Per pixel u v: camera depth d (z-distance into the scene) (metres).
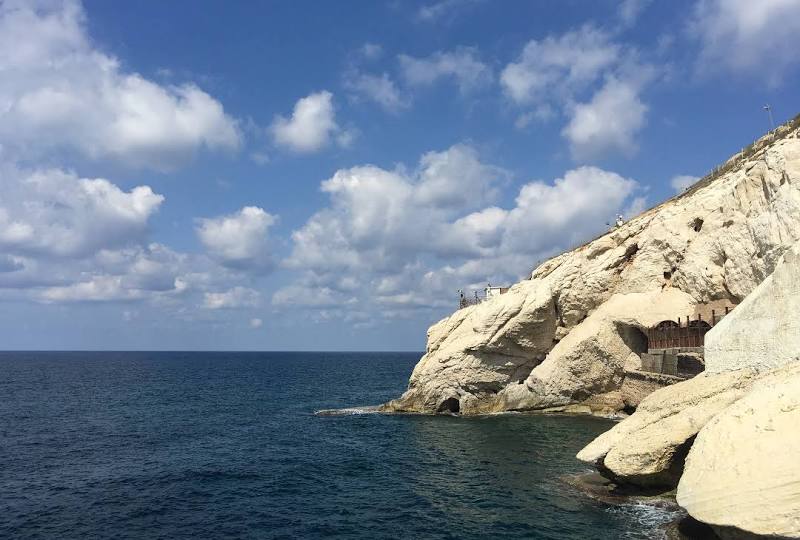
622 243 51.41
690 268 42.81
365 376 127.12
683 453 21.06
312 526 22.53
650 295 45.94
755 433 15.70
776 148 33.47
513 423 45.91
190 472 31.42
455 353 54.94
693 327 35.06
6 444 39.81
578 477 27.67
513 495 25.58
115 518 23.73
